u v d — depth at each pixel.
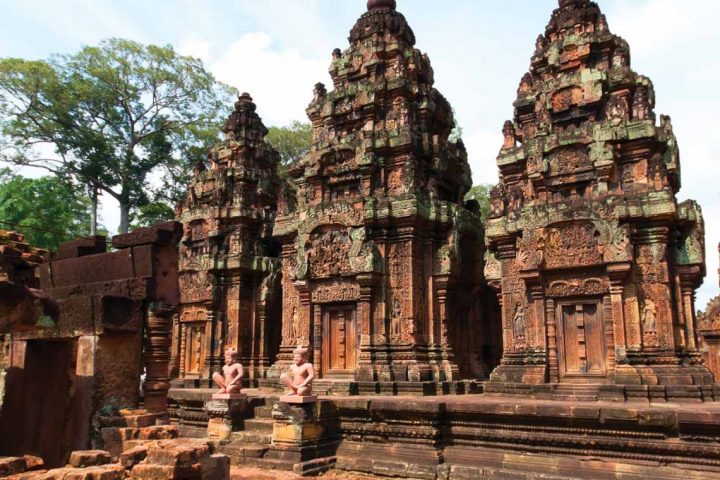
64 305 10.04
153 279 10.37
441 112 22.08
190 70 34.44
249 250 25.64
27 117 30.50
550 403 12.58
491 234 16.58
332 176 21.27
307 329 20.03
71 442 9.55
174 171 35.41
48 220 33.28
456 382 18.34
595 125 15.48
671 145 15.91
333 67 22.53
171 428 9.50
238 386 15.87
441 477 12.70
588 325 14.84
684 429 10.60
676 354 14.10
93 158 31.98
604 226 14.39
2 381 10.14
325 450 14.18
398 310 18.83
